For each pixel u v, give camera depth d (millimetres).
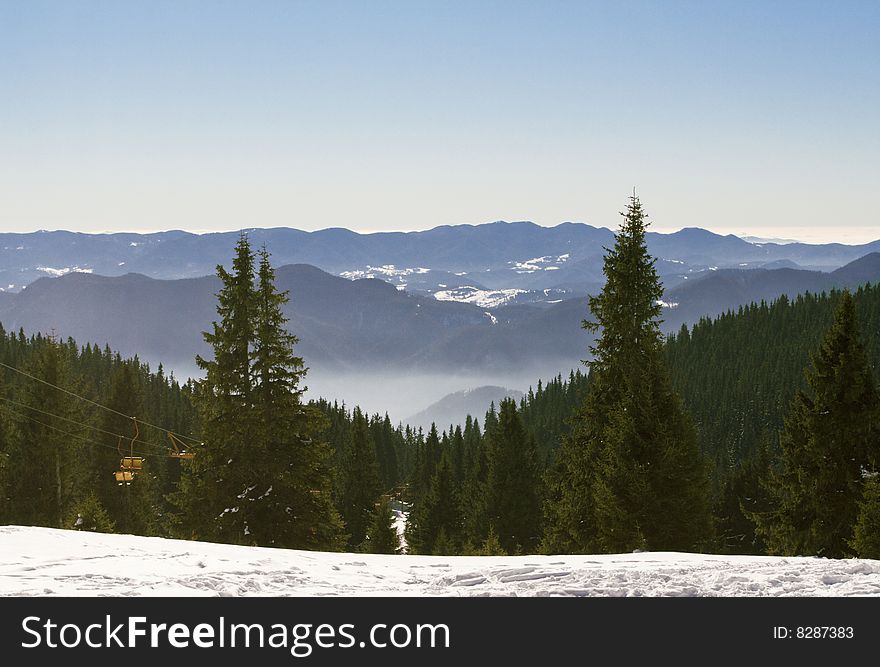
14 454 61094
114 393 67250
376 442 150375
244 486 38062
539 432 186875
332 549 40312
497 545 53062
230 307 38906
